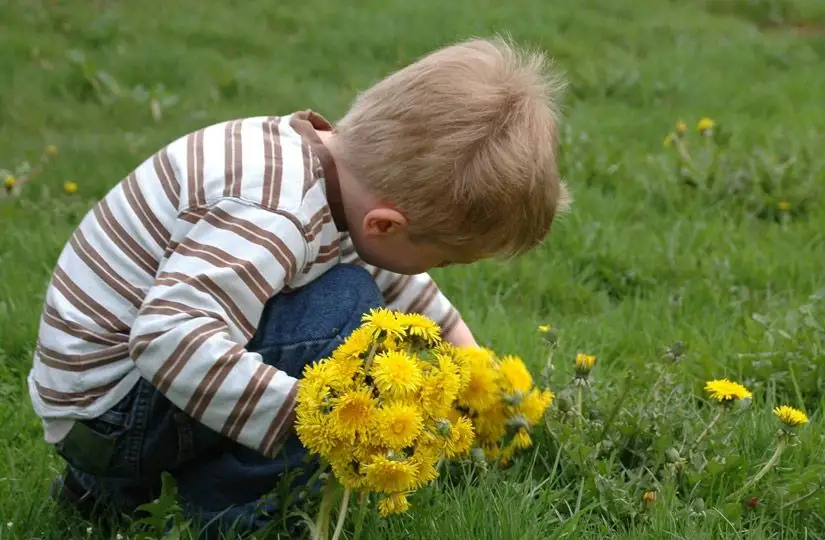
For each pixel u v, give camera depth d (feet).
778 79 30.19
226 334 7.52
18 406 10.73
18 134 21.67
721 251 15.85
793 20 39.78
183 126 22.85
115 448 8.23
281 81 26.94
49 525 8.61
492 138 7.77
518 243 8.14
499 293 14.62
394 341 7.42
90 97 25.05
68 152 20.30
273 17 33.91
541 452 9.73
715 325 13.16
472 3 36.86
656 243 15.99
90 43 28.96
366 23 33.27
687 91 27.86
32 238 15.48
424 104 7.80
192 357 7.38
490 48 8.41
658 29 35.78
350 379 7.18
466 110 7.78
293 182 7.86
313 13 34.45
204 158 7.98
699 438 9.48
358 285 8.29
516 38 31.96
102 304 8.08
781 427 9.27
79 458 8.34
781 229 17.01
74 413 8.11
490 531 8.43
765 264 15.28
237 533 8.38
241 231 7.61
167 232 7.98
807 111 26.00
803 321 12.03
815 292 13.25
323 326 8.10
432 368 7.38
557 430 9.57
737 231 16.87
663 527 8.55
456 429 7.61
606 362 12.39
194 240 7.65
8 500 8.86
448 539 8.38
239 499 8.45
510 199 7.79
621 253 15.52
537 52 8.88
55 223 16.87
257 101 25.50
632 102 27.50
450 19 33.86
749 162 18.67
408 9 35.37
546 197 8.00
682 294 14.33
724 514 8.85
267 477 8.31
